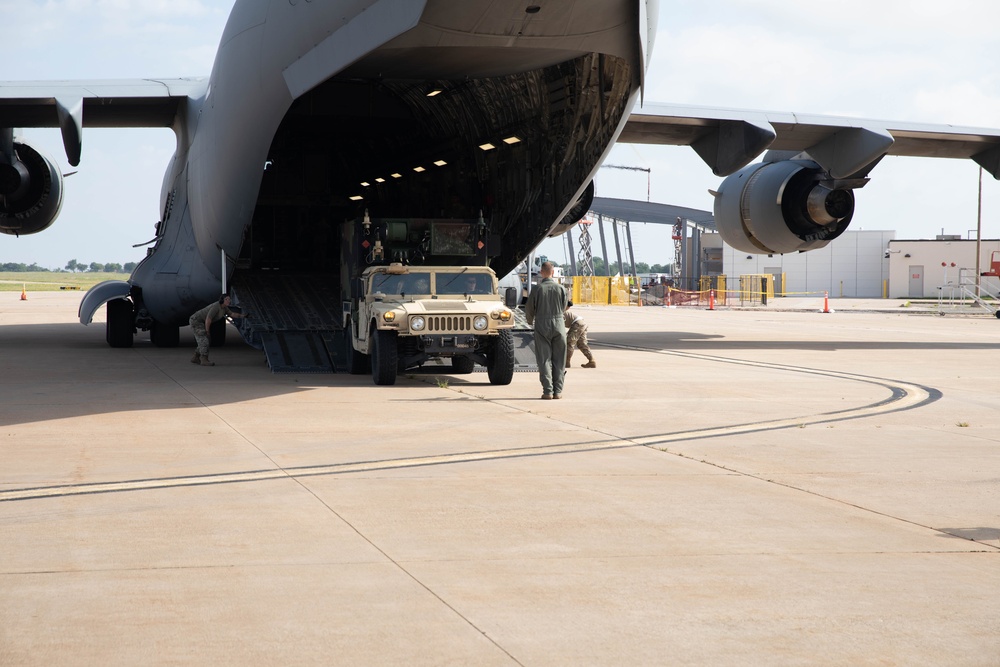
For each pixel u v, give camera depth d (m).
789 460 8.02
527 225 17.73
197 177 18.28
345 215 23.33
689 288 78.38
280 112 14.73
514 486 6.88
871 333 27.89
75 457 7.91
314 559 4.99
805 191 21.53
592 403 11.83
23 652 3.70
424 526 5.70
